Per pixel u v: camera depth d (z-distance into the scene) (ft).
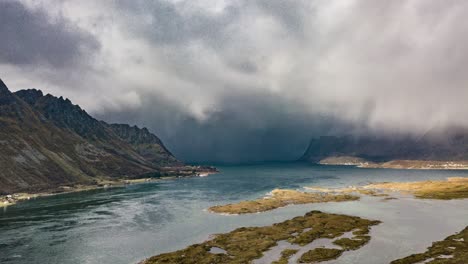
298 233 399.65
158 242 390.42
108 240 406.62
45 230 469.98
